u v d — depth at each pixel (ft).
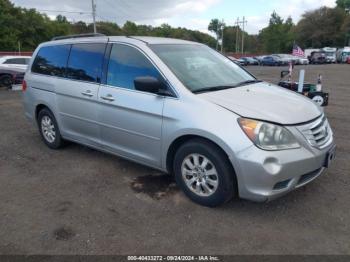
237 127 11.49
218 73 15.16
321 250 10.34
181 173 13.21
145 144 14.17
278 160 11.19
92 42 16.57
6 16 194.49
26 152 19.22
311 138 12.00
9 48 195.11
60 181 15.30
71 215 12.42
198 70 14.57
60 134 18.71
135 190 14.29
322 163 12.50
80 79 16.78
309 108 13.10
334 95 42.01
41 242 10.87
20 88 50.67
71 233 11.33
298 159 11.46
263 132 11.31
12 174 16.16
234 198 13.35
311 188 14.15
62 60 18.03
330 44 267.59
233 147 11.37
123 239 10.98
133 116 14.20
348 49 164.96
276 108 12.37
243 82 15.37
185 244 10.71
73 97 16.93
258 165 11.08
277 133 11.42
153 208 12.82
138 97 13.99
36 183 15.15
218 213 12.38
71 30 258.57
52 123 19.10
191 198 13.14
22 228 11.64
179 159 13.10
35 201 13.51
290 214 12.26
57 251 10.44
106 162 17.40
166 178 15.34
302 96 14.93
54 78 18.24
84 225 11.78
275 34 306.76
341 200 13.19
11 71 52.85
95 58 16.19
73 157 18.24
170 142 13.08
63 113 17.89
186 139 12.98
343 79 67.82
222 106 12.15
